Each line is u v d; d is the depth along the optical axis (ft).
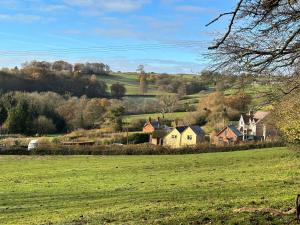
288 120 106.52
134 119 357.00
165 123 354.54
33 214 70.69
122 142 297.53
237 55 31.09
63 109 353.31
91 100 366.22
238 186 86.89
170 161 183.01
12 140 269.23
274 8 28.50
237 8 27.02
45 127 331.57
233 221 39.32
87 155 224.33
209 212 47.24
